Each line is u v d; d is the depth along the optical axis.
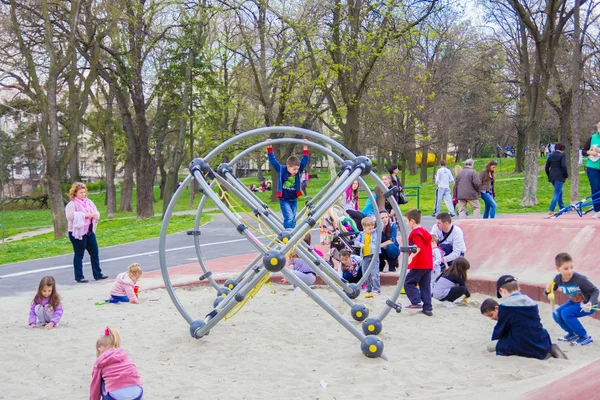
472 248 10.98
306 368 6.14
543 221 10.49
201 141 40.53
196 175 7.18
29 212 57.25
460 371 5.88
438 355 6.49
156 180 85.06
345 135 25.42
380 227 8.63
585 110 37.28
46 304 7.95
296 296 9.79
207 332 7.27
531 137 24.44
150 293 10.26
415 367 6.04
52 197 25.84
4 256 17.94
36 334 7.60
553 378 5.00
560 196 17.39
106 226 32.28
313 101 33.00
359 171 6.87
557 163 17.03
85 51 28.39
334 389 5.47
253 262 9.29
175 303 7.52
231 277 11.11
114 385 4.74
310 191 47.22
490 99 40.66
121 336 7.50
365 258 9.67
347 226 11.09
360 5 24.22
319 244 15.36
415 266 8.39
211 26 32.22
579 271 8.91
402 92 30.97
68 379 5.89
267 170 87.12
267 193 50.75
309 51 25.61
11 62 26.94
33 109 31.05
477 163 53.28
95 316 8.58
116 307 9.18
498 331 6.36
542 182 34.03
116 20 26.94
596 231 9.38
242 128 40.09
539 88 24.03
